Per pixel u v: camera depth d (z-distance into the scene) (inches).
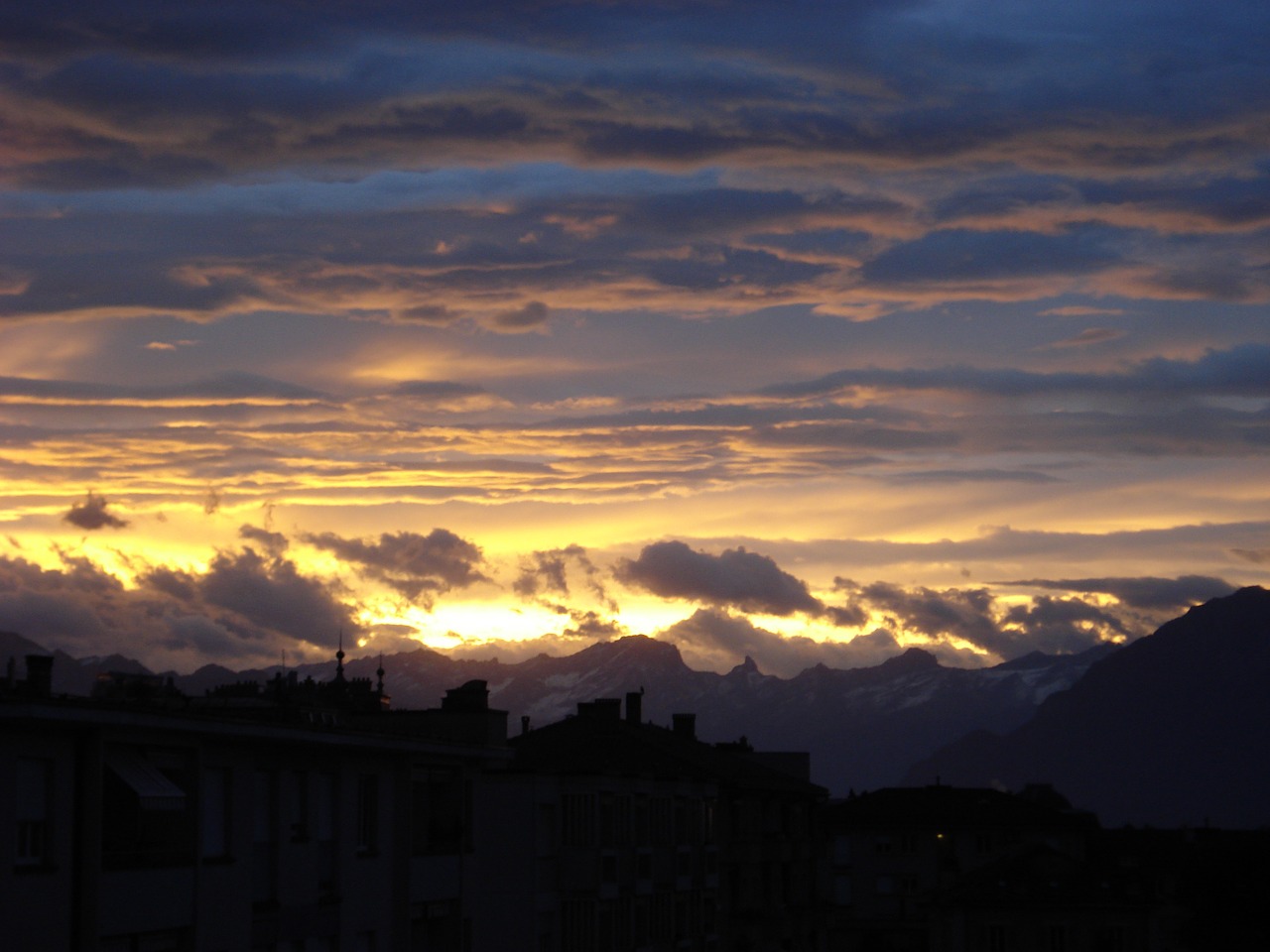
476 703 2071.9
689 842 2839.6
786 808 3548.2
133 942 1235.2
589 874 2354.8
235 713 1542.8
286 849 1501.0
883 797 5777.6
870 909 5511.8
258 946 1439.5
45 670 1262.3
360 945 1676.9
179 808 1283.2
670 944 2691.9
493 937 2225.6
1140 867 5088.6
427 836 1910.7
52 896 1132.5
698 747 3523.6
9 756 1096.8
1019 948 3880.4
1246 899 3944.4
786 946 3432.6
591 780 2381.9
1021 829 5447.8
